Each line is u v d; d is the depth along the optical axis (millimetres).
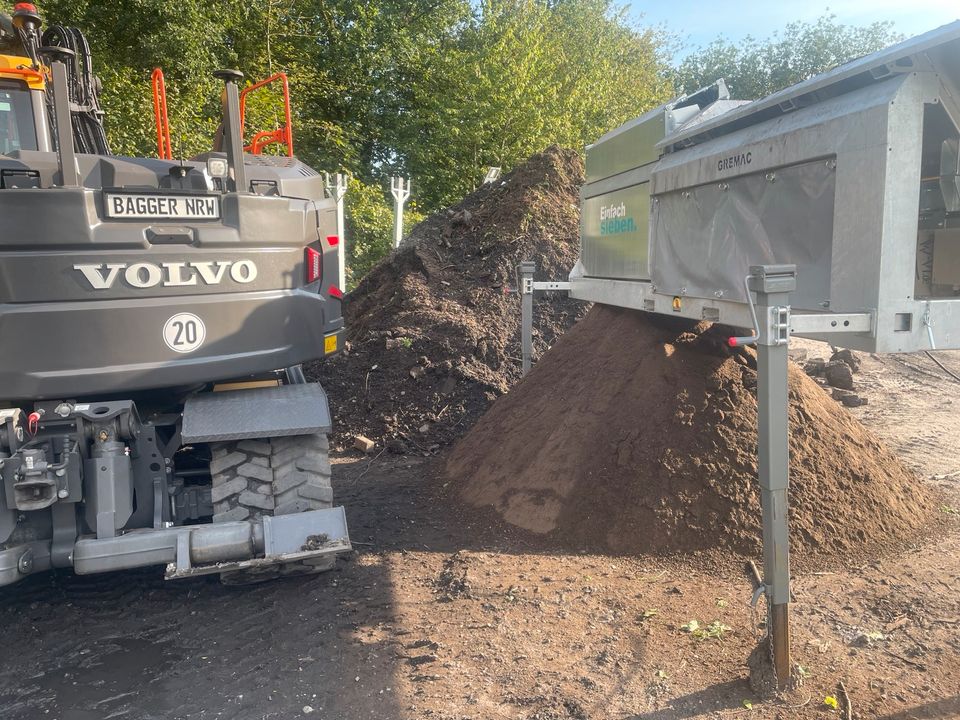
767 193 3629
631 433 4883
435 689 3125
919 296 3855
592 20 30344
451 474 5996
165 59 14578
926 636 3396
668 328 5414
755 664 3041
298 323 4043
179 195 3600
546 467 5105
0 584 3285
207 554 3561
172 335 3627
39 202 3301
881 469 4879
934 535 4516
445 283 9758
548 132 22719
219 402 3881
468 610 3836
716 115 4676
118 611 3963
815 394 5211
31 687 3258
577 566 4297
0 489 3369
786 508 2951
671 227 4613
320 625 3750
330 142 21516
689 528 4406
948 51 2865
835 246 3172
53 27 4887
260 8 19391
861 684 3041
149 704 3115
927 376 9875
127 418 3607
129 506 3607
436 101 23203
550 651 3398
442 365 8031
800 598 3803
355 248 16234
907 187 2924
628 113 28156
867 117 2975
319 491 3945
